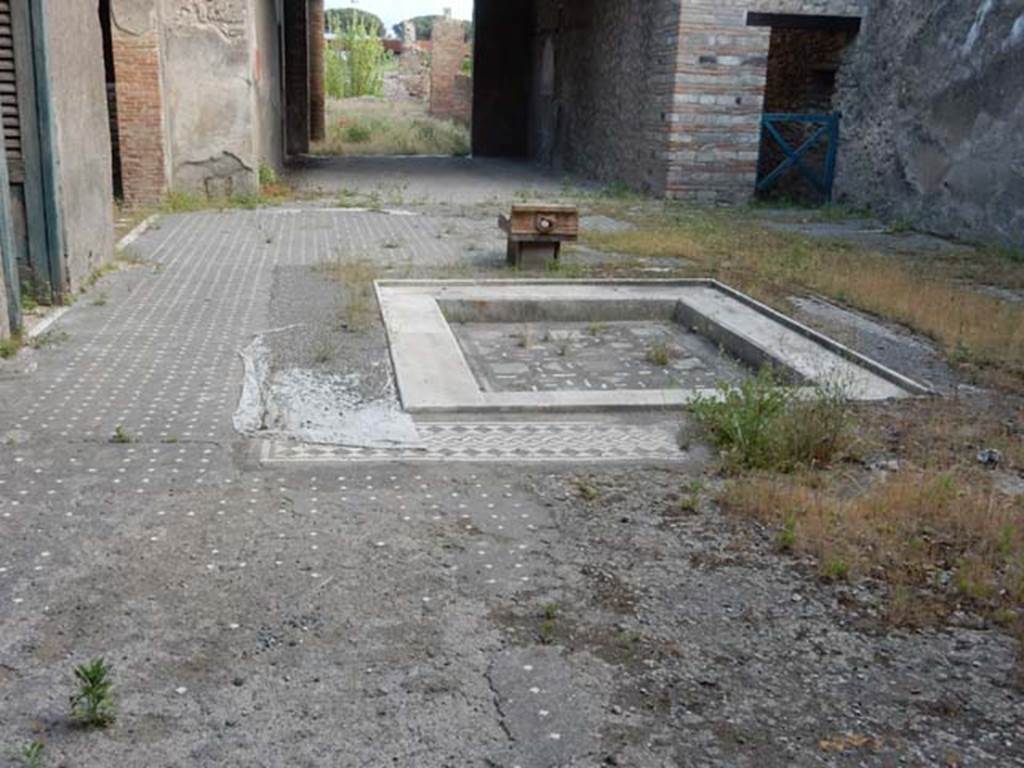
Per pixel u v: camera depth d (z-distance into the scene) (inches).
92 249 326.0
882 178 566.6
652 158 634.2
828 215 565.3
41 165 278.5
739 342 277.4
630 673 120.8
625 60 674.2
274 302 300.5
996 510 166.6
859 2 586.9
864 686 119.9
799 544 155.0
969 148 485.7
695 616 134.6
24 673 116.5
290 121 894.4
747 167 618.2
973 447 200.8
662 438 201.8
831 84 644.7
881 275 361.1
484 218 503.8
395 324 275.4
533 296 316.5
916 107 530.0
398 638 126.7
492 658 122.9
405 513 163.2
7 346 238.5
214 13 531.2
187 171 547.8
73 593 134.9
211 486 170.4
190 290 314.2
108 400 209.9
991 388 240.5
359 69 1579.7
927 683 120.9
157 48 496.7
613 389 246.5
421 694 115.0
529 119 927.0
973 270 397.1
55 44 283.9
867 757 106.8
